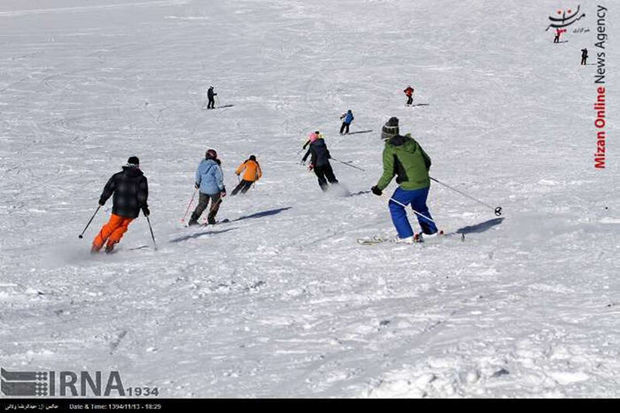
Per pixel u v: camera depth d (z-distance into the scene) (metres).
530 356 5.47
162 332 7.55
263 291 9.57
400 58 57.62
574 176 21.77
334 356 6.15
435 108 42.59
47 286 10.36
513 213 14.95
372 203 18.70
